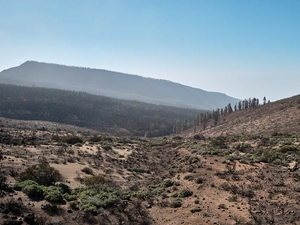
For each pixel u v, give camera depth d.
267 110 103.44
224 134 87.50
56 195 14.42
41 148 32.53
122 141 55.41
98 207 14.23
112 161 32.16
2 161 21.44
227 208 13.52
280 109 93.62
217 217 12.56
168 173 26.02
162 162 35.75
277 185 15.90
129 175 26.83
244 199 14.45
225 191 16.28
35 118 138.50
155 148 51.62
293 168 19.70
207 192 16.64
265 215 11.82
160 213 14.27
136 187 20.50
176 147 47.50
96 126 157.38
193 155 32.81
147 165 32.97
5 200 12.77
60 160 27.06
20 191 14.53
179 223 12.61
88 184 19.48
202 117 145.50
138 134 165.75
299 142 35.47
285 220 11.05
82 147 39.97
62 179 20.36
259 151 28.25
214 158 28.28
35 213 12.20
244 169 21.53
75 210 13.48
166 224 12.73
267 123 80.38
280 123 74.31
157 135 170.00
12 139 37.00
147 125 189.38
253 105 130.75
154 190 18.86
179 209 14.38
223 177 19.25
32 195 14.17
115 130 160.25
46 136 53.47
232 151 31.67
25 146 32.41
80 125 150.88
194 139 60.66
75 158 29.56
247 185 16.66
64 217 12.47
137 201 16.09
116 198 15.64
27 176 16.95
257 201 13.81
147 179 25.30
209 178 19.67
